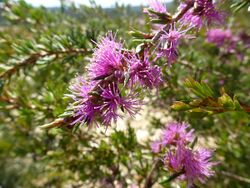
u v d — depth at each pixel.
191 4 0.10
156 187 0.18
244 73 0.27
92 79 0.08
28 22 0.23
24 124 0.22
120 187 0.18
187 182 0.11
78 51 0.16
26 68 0.17
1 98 0.17
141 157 0.16
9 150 0.28
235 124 0.21
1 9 0.24
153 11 0.09
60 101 0.16
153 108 0.26
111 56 0.09
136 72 0.09
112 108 0.08
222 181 0.22
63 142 0.18
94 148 0.17
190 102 0.08
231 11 0.10
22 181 0.39
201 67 0.22
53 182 0.26
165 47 0.09
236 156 0.22
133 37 0.09
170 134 0.12
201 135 0.22
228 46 0.27
